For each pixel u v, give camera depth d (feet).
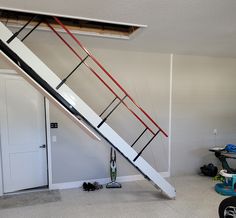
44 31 9.67
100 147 13.09
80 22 9.68
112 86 13.08
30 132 12.01
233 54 14.46
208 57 15.19
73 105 8.40
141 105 13.78
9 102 11.38
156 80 14.01
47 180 12.54
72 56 12.28
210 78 15.37
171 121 14.53
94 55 12.67
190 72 14.80
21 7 7.04
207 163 15.61
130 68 13.42
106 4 6.87
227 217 6.75
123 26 10.28
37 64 7.54
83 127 8.48
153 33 9.82
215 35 10.18
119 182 13.51
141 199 11.00
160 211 9.72
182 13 7.59
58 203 10.51
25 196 11.34
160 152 14.39
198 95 15.11
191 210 9.83
